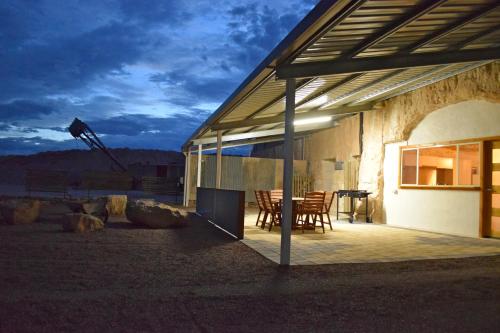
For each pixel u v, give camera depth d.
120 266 6.23
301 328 3.81
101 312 4.10
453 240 9.63
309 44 6.15
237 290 5.05
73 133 35.09
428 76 10.50
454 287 5.28
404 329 3.79
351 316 4.14
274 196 13.12
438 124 11.40
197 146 17.78
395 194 12.88
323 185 18.02
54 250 7.36
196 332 3.66
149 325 3.79
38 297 4.55
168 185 29.00
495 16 6.72
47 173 21.38
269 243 8.60
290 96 6.91
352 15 5.76
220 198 11.09
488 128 9.95
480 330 3.77
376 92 11.58
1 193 23.09
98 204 12.53
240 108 10.34
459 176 10.80
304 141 20.06
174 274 5.82
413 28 6.63
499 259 7.20
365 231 11.22
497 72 9.49
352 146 15.38
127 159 71.50
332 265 6.59
